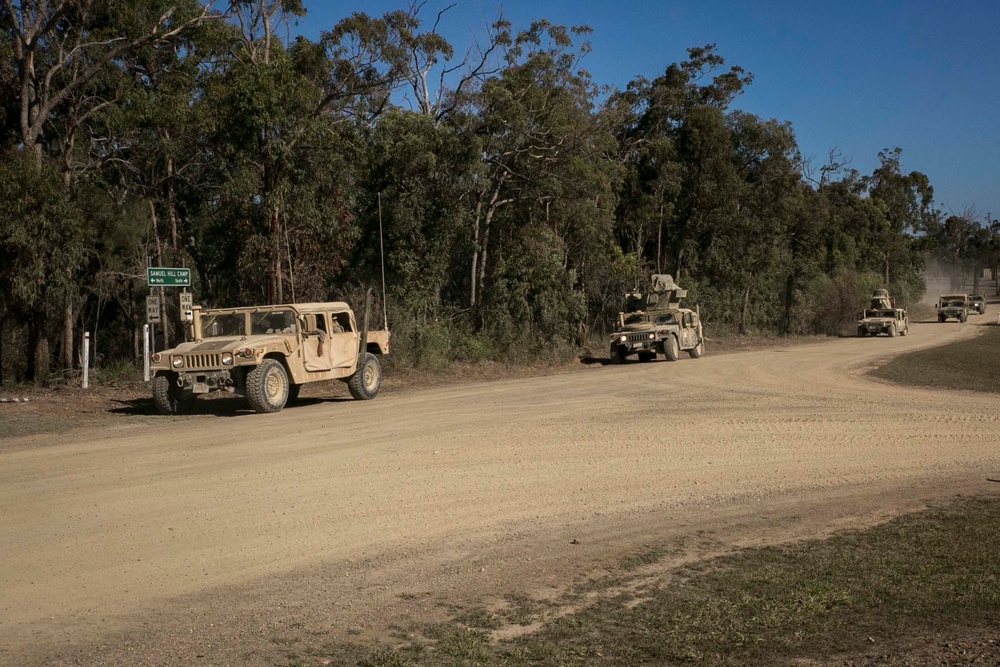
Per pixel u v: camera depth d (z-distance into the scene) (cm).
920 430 1315
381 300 2689
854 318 5622
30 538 730
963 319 6212
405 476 976
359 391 1773
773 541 727
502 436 1251
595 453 1120
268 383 1530
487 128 2972
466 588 615
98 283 2359
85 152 2386
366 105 2856
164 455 1098
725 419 1427
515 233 3206
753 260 4672
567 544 726
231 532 752
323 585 623
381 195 2778
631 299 3148
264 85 2230
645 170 4203
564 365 2830
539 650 491
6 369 2522
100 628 539
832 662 466
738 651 483
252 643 513
